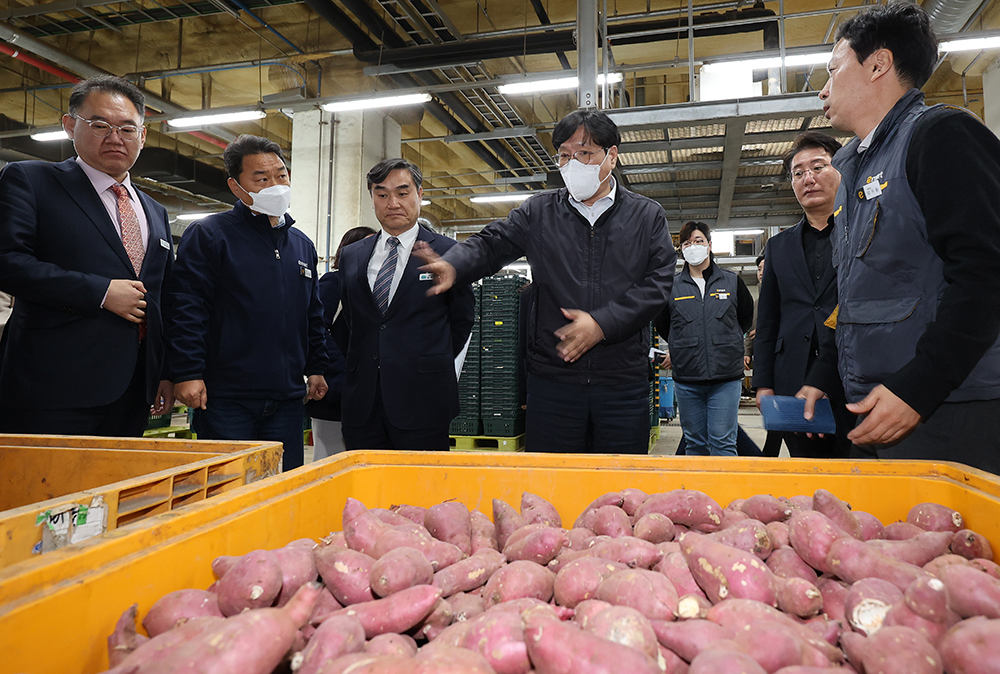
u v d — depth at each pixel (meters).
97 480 1.21
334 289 2.79
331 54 7.30
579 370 1.86
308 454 5.61
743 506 1.00
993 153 1.14
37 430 1.79
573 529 0.97
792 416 1.40
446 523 0.97
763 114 3.90
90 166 1.97
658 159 4.95
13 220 1.79
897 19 1.27
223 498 0.83
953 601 0.64
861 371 1.33
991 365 1.19
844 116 1.39
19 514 0.71
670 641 0.62
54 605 0.57
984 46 5.01
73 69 6.98
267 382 2.17
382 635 0.62
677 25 6.16
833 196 2.23
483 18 6.77
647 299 1.72
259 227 2.24
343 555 0.79
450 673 0.50
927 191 1.16
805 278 2.33
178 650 0.52
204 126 9.23
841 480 1.06
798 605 0.70
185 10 6.21
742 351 3.57
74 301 1.76
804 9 6.32
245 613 0.56
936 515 0.94
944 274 1.14
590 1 4.38
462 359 2.43
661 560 0.82
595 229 1.87
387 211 2.28
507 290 5.14
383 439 2.23
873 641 0.59
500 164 11.24
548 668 0.54
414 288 2.21
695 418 3.68
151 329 2.03
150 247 2.07
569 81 6.23
